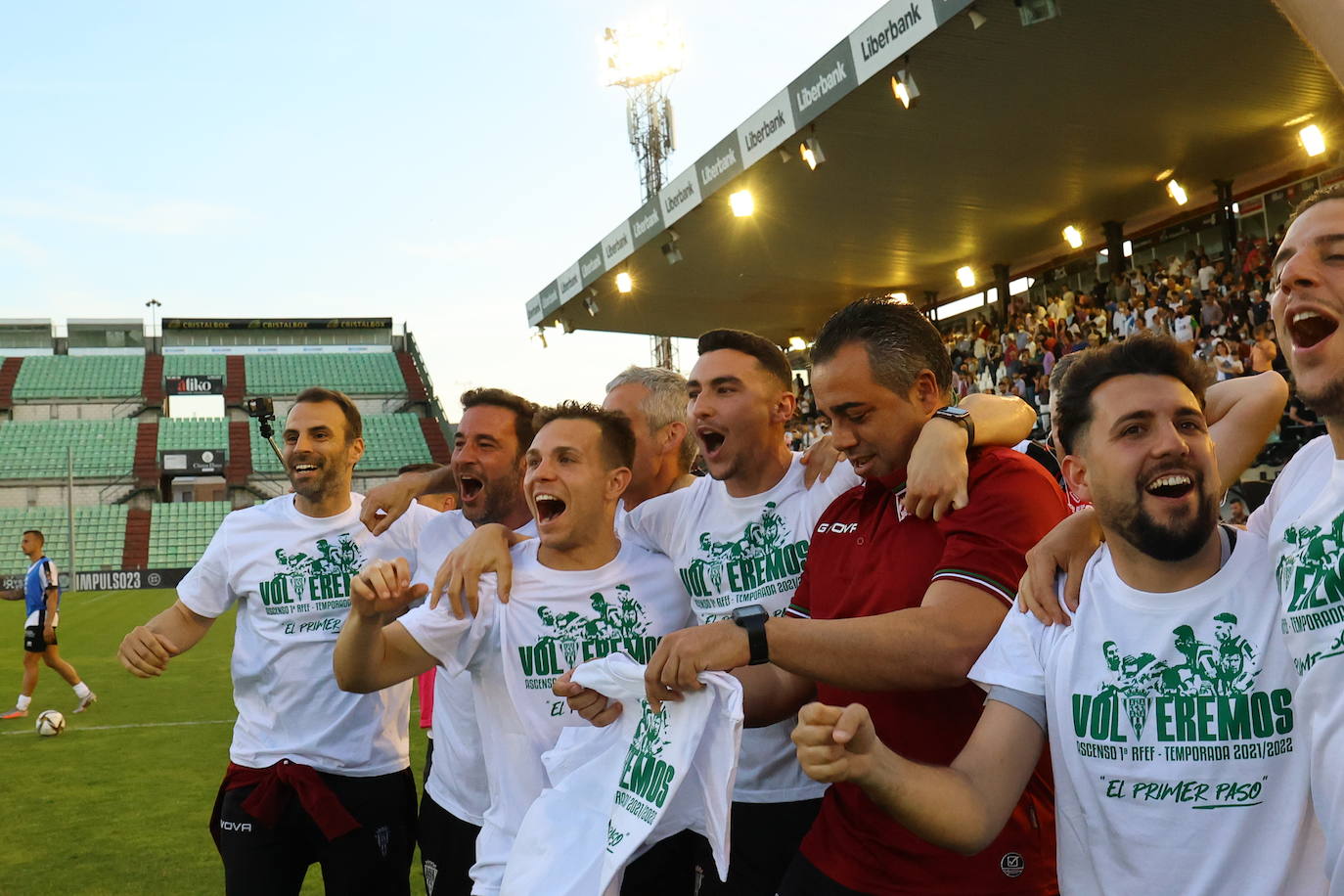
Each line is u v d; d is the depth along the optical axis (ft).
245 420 122.72
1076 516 5.52
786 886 6.80
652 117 85.97
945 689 6.14
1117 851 4.83
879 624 5.65
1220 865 4.56
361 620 6.79
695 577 8.51
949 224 49.80
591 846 6.49
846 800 6.48
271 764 10.14
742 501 8.39
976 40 30.45
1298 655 4.46
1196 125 38.06
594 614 7.81
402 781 10.63
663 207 46.73
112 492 107.96
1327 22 3.74
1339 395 4.33
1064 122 37.27
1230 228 45.19
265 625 10.51
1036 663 5.17
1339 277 4.30
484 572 7.76
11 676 36.60
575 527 7.69
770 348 8.33
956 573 5.88
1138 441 4.72
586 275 56.03
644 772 6.15
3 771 21.77
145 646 10.30
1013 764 5.03
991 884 6.01
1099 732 4.84
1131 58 31.89
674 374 10.17
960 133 37.91
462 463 10.11
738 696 5.55
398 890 10.55
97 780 20.94
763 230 49.11
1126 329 45.16
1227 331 40.14
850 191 44.14
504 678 7.75
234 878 9.99
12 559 95.86
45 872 15.23
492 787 8.00
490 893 7.70
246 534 10.71
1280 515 4.76
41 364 126.11
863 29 31.42
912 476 6.09
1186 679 4.71
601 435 7.78
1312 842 4.53
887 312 6.62
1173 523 4.66
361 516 10.30
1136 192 46.19
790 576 8.11
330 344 137.08
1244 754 4.59
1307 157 42.11
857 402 6.55
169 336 133.39
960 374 60.39
